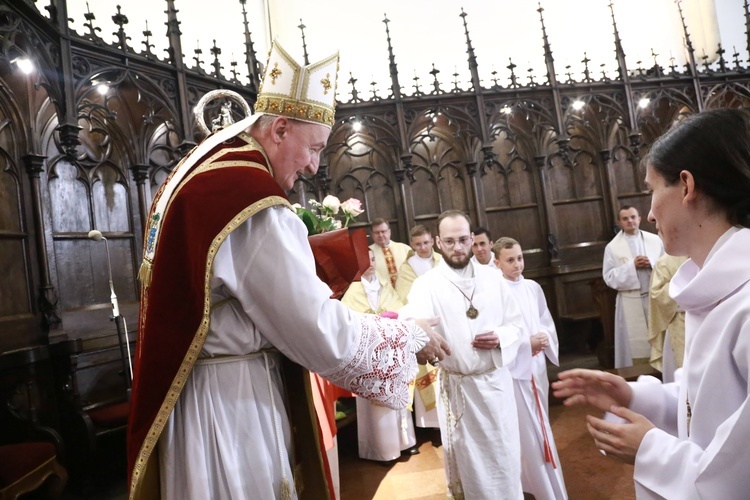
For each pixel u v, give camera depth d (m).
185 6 7.83
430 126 7.73
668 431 1.22
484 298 2.92
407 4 9.59
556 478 3.04
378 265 5.91
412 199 7.69
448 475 2.90
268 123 1.48
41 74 4.03
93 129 4.96
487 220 7.85
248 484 1.25
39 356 3.87
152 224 1.41
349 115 7.19
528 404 3.06
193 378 1.28
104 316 4.86
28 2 3.76
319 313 1.23
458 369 2.82
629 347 6.12
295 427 1.45
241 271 1.25
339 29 9.39
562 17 9.81
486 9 9.73
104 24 6.77
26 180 4.34
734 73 8.19
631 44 9.88
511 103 7.51
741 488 0.82
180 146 5.37
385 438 4.42
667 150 1.03
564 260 8.02
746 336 0.86
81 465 3.93
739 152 0.94
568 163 8.13
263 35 9.06
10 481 2.80
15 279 4.16
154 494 1.24
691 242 1.03
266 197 1.27
